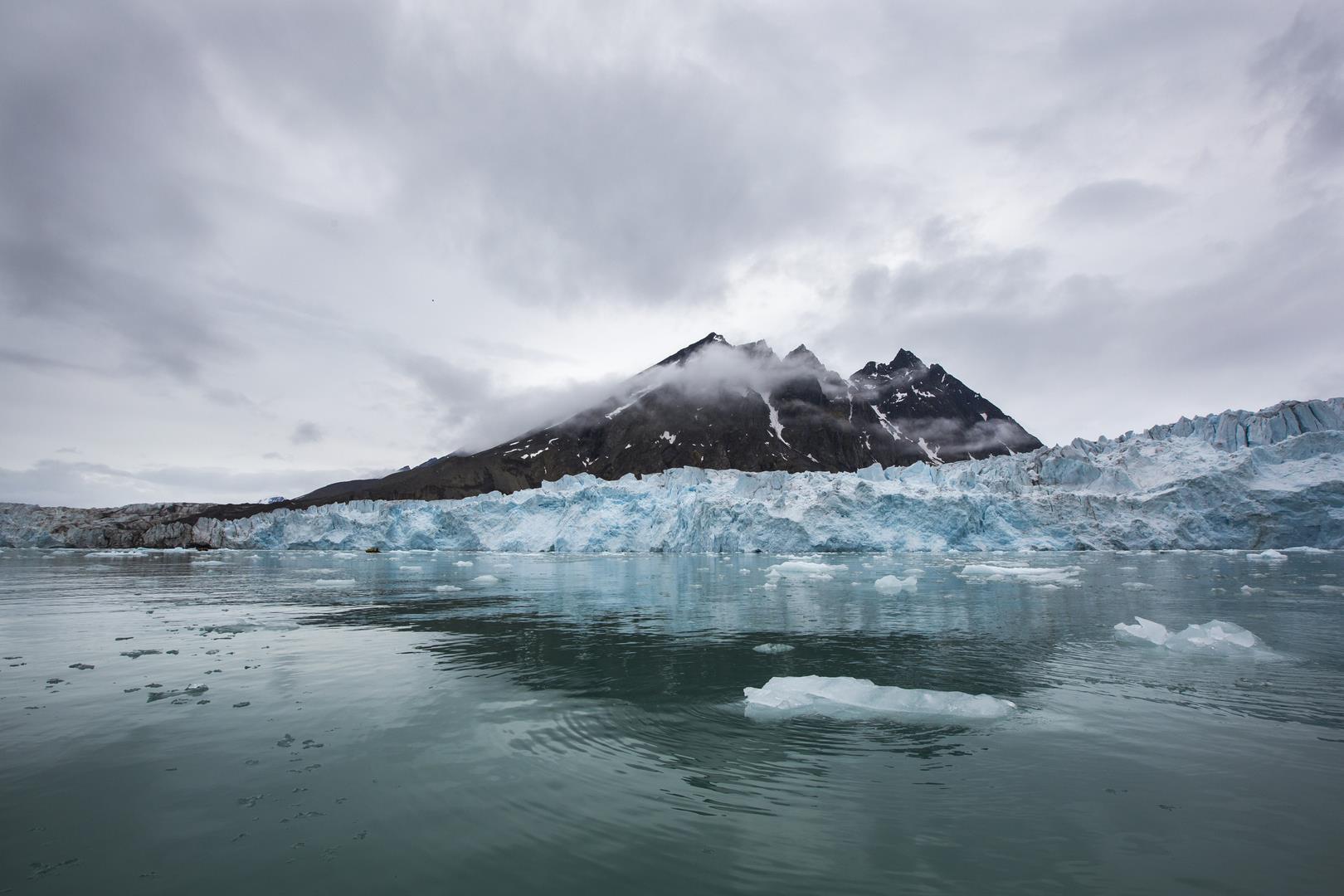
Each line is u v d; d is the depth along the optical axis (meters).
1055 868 5.51
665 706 10.54
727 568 49.06
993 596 27.00
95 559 71.50
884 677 12.58
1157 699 10.84
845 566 47.72
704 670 13.29
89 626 19.45
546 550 87.50
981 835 6.11
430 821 6.48
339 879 5.42
